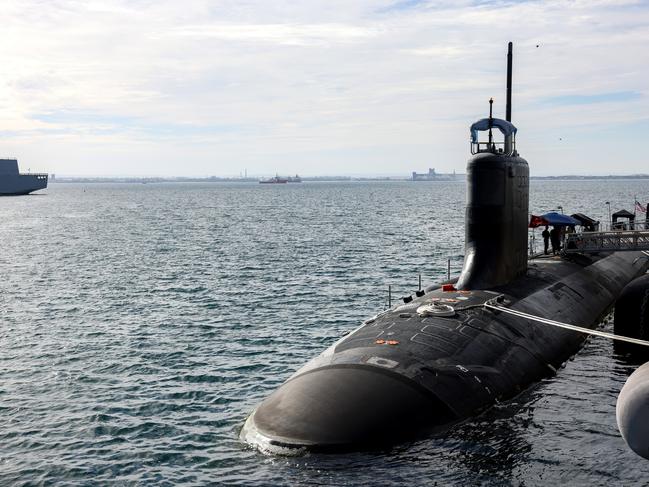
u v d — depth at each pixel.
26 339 34.34
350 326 36.31
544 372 23.95
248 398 24.88
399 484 16.42
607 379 24.69
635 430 12.70
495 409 20.28
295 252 69.19
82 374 28.23
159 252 71.75
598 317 31.83
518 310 25.91
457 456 17.70
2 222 124.56
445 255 64.75
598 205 146.25
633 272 41.91
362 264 59.62
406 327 22.81
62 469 19.28
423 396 18.97
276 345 32.47
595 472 17.73
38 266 61.88
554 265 34.81
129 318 38.94
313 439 17.53
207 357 30.52
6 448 20.84
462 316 24.00
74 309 41.75
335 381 19.14
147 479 18.42
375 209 152.75
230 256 67.00
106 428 22.19
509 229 28.30
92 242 83.88
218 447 20.11
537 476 17.36
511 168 27.81
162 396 25.28
